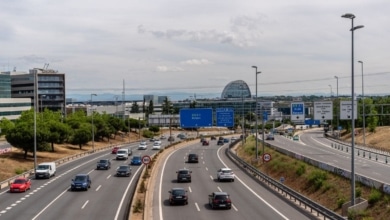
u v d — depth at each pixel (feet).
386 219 106.42
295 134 530.68
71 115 438.40
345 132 483.10
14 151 284.00
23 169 223.92
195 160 263.49
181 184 177.27
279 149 261.85
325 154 280.10
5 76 654.53
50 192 156.66
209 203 131.23
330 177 161.99
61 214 117.19
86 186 160.56
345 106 257.96
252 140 392.06
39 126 270.67
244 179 191.72
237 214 116.37
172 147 380.58
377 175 175.42
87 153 335.26
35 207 127.65
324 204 141.90
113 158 298.15
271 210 121.49
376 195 118.11
